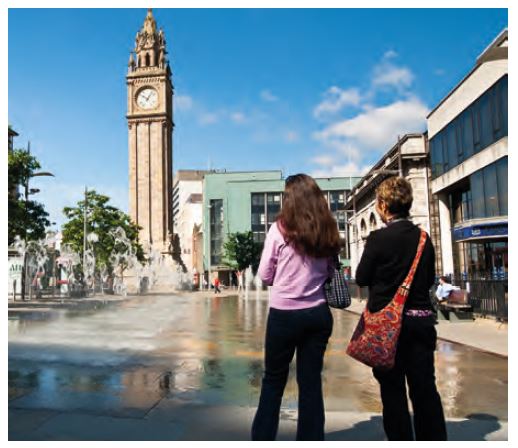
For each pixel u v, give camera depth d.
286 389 5.84
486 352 9.03
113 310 20.19
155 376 6.39
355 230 45.97
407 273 3.46
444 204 26.39
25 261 29.61
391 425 3.50
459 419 4.62
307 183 3.54
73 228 47.66
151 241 82.38
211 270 89.19
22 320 14.59
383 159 32.47
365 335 3.46
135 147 84.88
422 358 3.46
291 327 3.38
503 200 18.91
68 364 7.14
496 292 14.09
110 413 4.60
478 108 20.72
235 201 87.31
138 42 87.44
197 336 10.96
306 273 3.41
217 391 5.58
